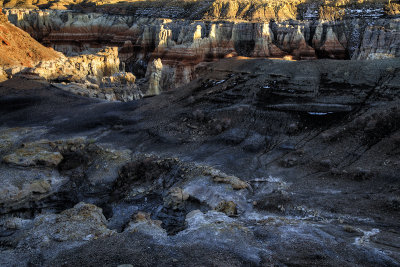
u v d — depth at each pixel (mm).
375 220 20188
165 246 17125
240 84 47875
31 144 38875
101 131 43656
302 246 16672
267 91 44594
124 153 37344
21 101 54438
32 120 47812
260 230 18953
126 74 79688
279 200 23969
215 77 52438
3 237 21219
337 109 38375
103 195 32750
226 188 27438
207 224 19797
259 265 15328
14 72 64812
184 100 49406
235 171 31109
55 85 63094
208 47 108312
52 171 35500
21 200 30875
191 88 52750
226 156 34281
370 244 16828
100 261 15828
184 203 27812
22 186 31625
